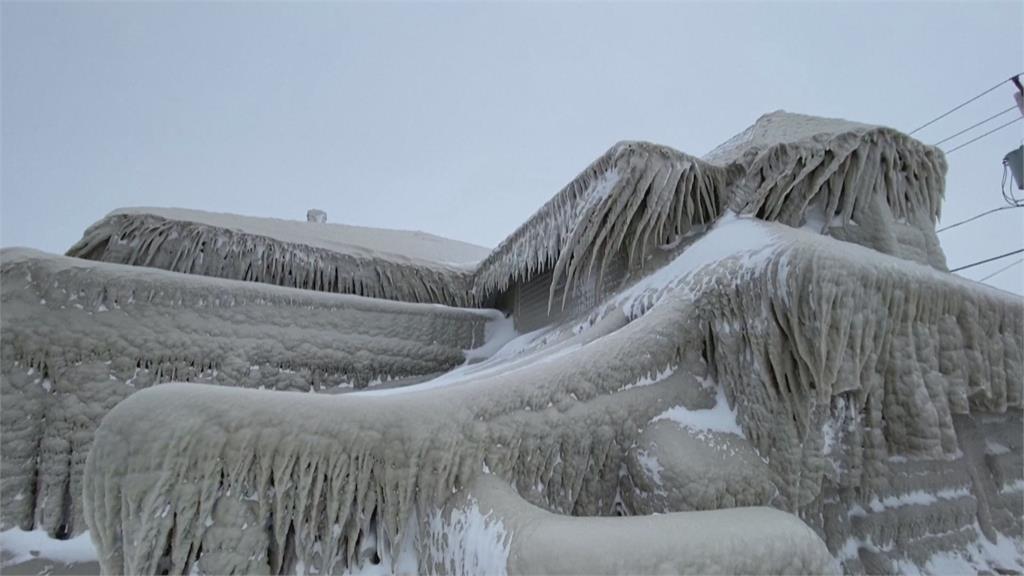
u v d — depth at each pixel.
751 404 4.76
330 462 3.53
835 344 4.34
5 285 6.67
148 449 3.15
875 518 4.81
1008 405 5.29
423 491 3.70
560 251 8.65
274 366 8.84
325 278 11.35
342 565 3.50
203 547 3.21
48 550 6.00
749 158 7.63
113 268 7.72
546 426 4.18
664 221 7.69
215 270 10.21
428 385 7.09
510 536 2.95
